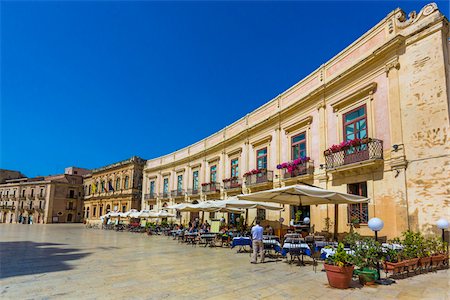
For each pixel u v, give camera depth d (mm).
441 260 8625
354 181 13305
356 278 7496
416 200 10641
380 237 11734
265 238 12070
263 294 6086
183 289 6449
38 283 6930
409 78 11477
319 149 15703
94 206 52531
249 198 12039
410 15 11742
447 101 10227
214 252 13047
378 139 12391
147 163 38844
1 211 67938
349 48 14664
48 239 20219
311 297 5898
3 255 11812
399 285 6801
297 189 9625
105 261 10312
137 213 29922
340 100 14680
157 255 11969
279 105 19547
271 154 19672
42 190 59656
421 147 10742
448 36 11203
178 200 31078
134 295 5945
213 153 26922
